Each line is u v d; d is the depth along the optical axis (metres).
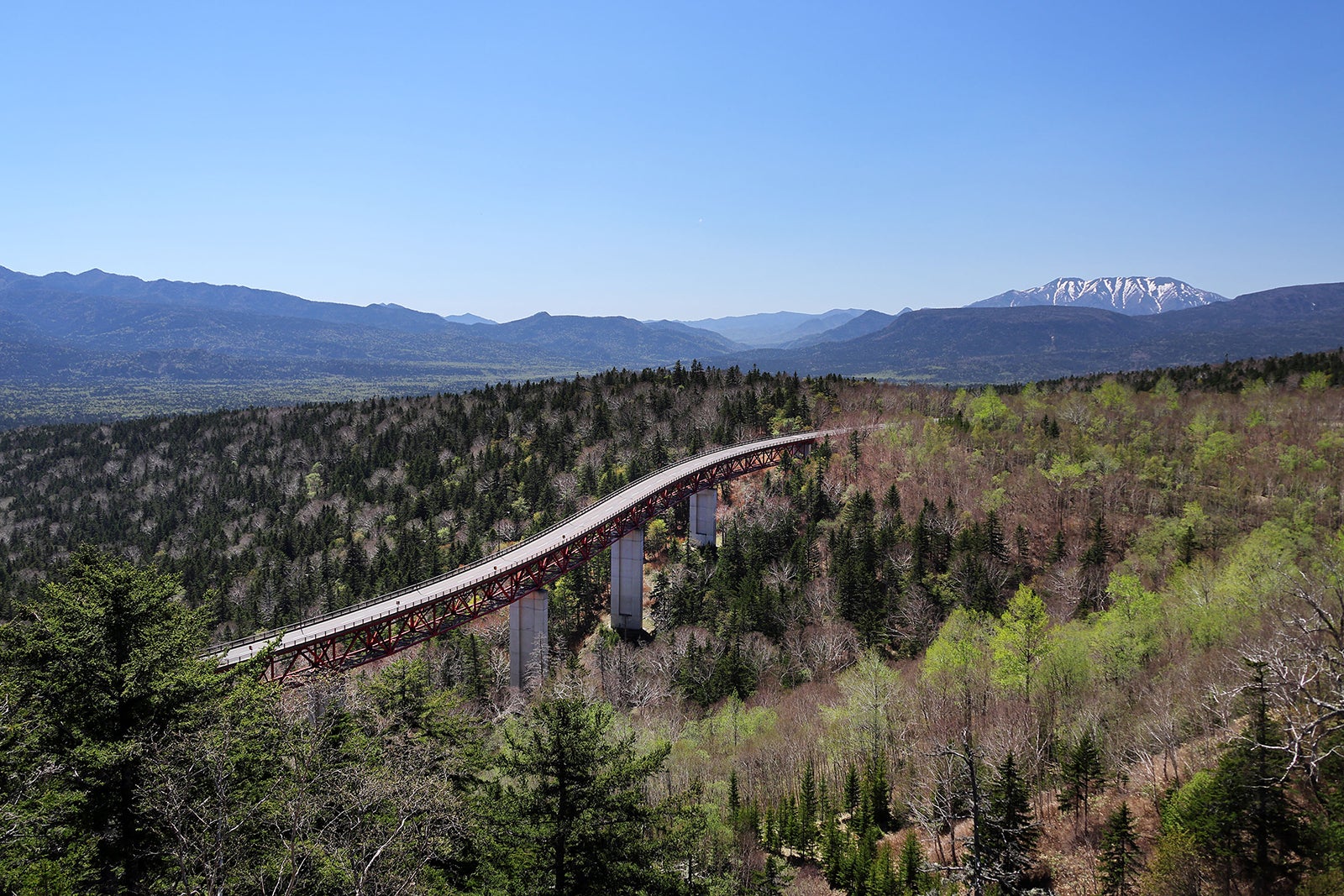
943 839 56.28
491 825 26.77
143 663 28.36
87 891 25.69
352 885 22.78
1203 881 40.81
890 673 71.56
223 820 23.58
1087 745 52.38
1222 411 155.62
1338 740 40.16
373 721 37.69
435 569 136.88
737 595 110.06
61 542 187.38
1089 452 134.50
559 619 118.25
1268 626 58.72
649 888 26.75
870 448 156.12
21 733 26.98
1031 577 108.31
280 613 133.25
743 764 66.81
